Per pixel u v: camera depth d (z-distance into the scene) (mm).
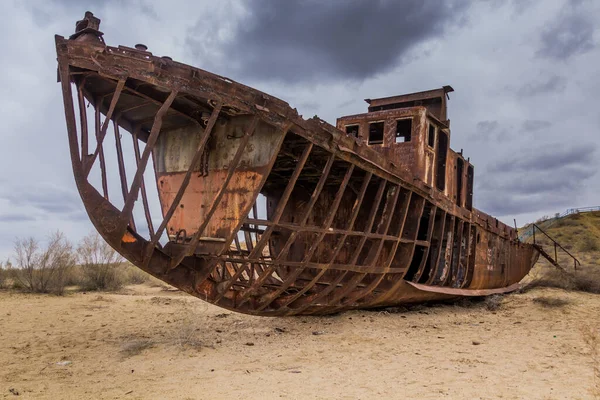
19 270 17891
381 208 11820
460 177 14680
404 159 11945
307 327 9859
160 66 6562
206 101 7480
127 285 20750
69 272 18500
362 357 7270
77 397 5125
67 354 7238
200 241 8203
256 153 7781
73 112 6492
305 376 6102
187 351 7508
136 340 8203
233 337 8773
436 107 14281
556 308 13359
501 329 10234
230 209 7922
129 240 7379
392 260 11266
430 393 5363
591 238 48969
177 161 8781
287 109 7477
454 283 14078
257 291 9820
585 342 8156
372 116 12766
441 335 9359
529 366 6777
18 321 10211
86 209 6723
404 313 12383
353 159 8773
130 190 6801
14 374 6082
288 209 12688
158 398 5094
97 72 6547
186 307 13266
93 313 11688
